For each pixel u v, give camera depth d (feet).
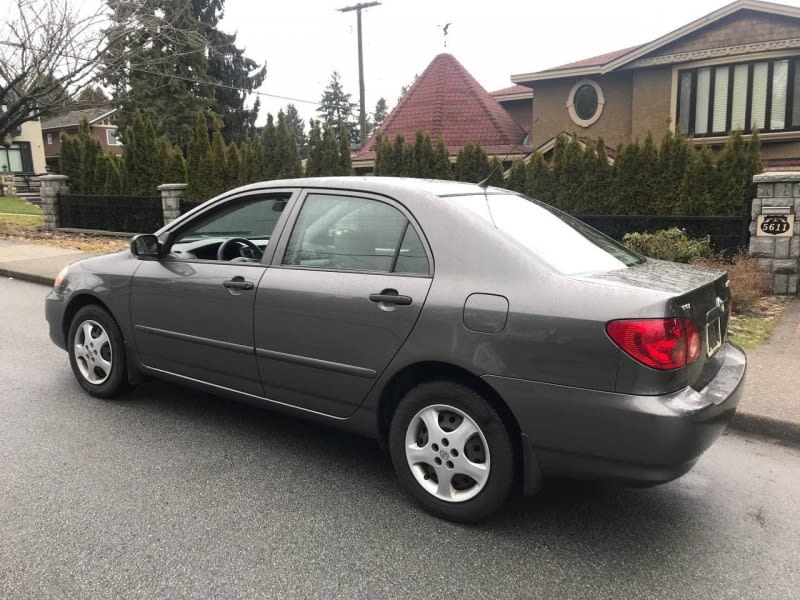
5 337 21.93
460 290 10.16
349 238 11.73
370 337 10.94
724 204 32.53
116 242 47.24
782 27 54.03
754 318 24.97
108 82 59.52
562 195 37.91
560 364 9.29
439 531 10.29
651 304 8.97
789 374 17.43
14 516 10.39
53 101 53.42
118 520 10.36
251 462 12.66
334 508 10.95
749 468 12.89
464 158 42.75
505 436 9.91
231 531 10.13
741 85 56.49
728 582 9.11
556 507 11.19
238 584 8.79
